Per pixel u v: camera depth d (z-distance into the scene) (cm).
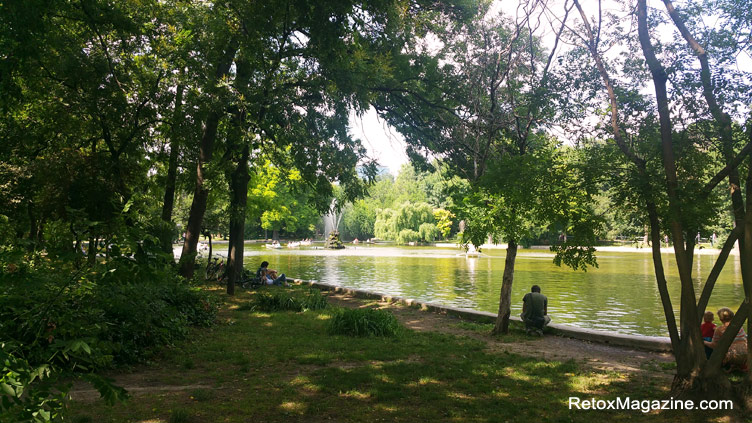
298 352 877
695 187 636
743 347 773
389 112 1902
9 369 248
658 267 670
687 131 672
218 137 1694
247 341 962
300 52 1530
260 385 674
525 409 598
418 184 9600
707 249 5712
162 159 1806
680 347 642
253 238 9112
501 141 1141
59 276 376
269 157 1934
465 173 1498
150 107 1485
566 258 761
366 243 8544
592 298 1817
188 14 1332
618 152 698
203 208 1528
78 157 1424
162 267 339
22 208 1584
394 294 1927
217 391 641
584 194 740
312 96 1634
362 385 684
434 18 1584
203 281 1989
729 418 555
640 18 666
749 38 629
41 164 1395
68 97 1346
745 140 629
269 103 1409
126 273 317
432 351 911
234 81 1359
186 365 762
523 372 772
